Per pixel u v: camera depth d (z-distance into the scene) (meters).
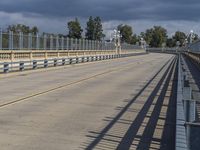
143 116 13.43
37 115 13.38
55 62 44.97
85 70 41.28
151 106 15.77
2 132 10.73
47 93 19.84
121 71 40.28
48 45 54.81
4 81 27.19
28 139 9.95
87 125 11.77
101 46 92.44
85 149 8.98
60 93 19.92
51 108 14.96
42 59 44.56
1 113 13.74
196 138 5.16
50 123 12.02
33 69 37.69
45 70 39.97
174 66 53.31
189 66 49.12
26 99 17.45
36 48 49.69
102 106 15.65
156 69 45.16
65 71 39.25
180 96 12.88
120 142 9.69
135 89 22.41
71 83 25.56
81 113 13.91
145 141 9.82
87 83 25.81
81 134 10.55
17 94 19.34
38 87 22.84
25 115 13.36
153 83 26.47
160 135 10.49
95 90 21.59
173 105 16.03
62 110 14.52
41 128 11.27
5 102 16.45
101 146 9.27
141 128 11.41
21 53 41.31
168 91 21.41
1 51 36.22
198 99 17.86
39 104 15.97
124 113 14.03
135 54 135.50
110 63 62.31
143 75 34.44
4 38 40.44
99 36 147.75
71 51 62.75
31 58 44.22
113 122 12.28
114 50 105.12
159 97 18.72
